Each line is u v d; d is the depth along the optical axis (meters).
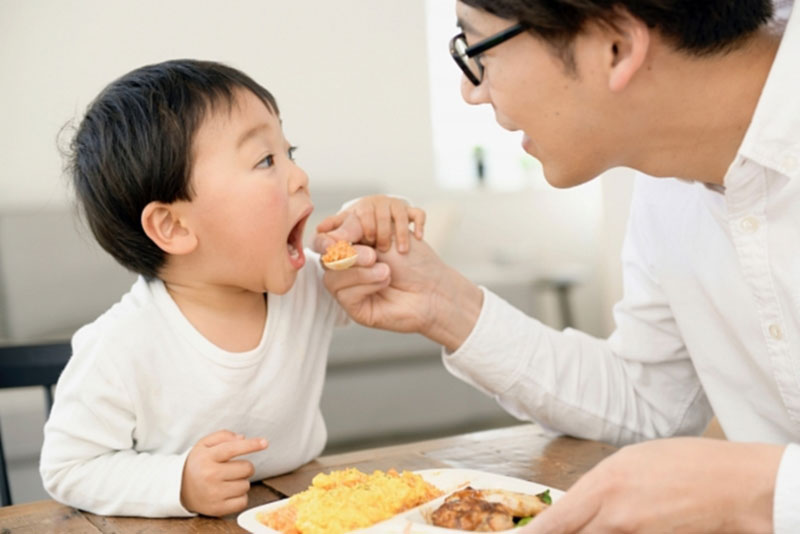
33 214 3.40
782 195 0.84
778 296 0.89
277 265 1.03
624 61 0.78
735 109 0.83
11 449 2.79
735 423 1.05
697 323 1.05
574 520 0.69
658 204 1.08
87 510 0.94
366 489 0.81
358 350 3.33
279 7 4.09
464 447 1.09
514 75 0.83
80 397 0.95
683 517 0.68
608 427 1.12
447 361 1.14
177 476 0.89
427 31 4.44
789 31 0.81
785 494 0.65
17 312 3.30
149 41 3.81
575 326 4.93
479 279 3.80
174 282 1.05
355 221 1.12
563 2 0.76
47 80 3.64
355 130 4.29
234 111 1.00
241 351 1.04
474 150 4.73
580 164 0.88
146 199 1.00
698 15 0.77
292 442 1.09
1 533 0.88
